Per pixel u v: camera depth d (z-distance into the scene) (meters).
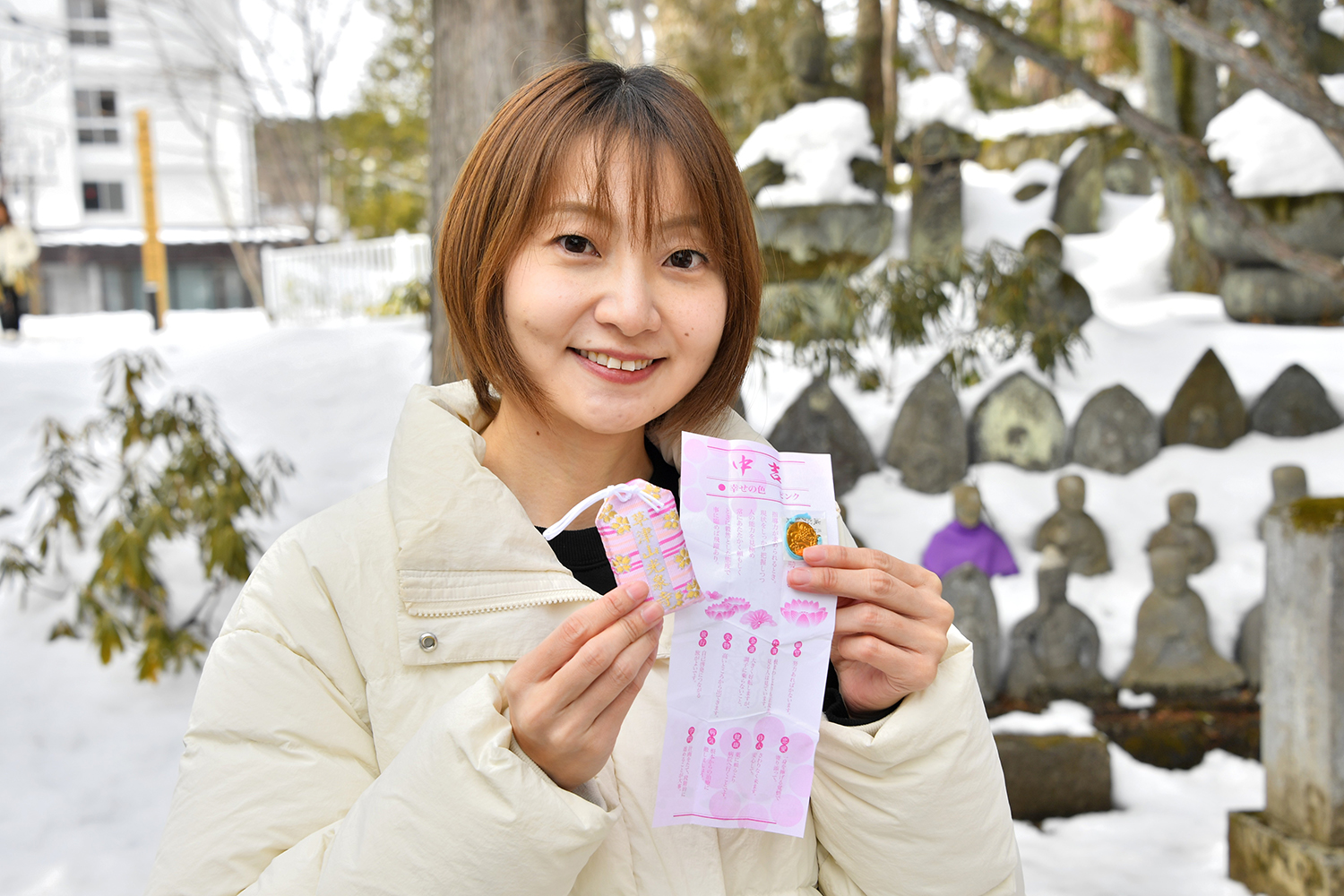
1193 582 3.77
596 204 0.92
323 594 0.99
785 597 0.90
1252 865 2.68
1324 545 2.47
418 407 1.02
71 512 4.09
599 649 0.80
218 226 22.47
